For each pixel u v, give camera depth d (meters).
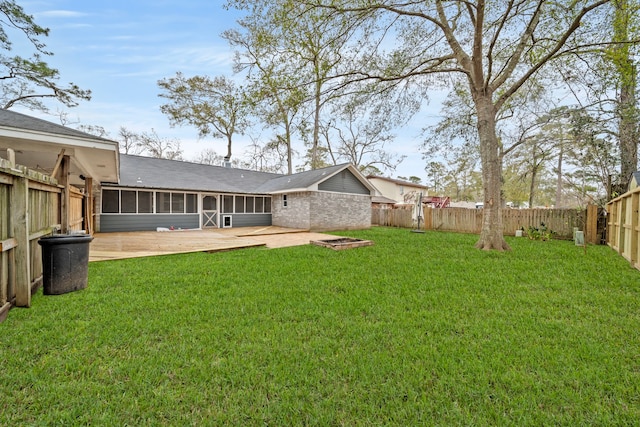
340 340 2.55
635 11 7.13
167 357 2.24
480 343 2.52
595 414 1.68
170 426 1.58
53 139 4.93
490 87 8.38
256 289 4.05
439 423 1.62
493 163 8.21
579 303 3.55
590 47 8.02
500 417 1.67
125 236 10.51
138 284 4.25
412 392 1.87
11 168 2.92
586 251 7.58
